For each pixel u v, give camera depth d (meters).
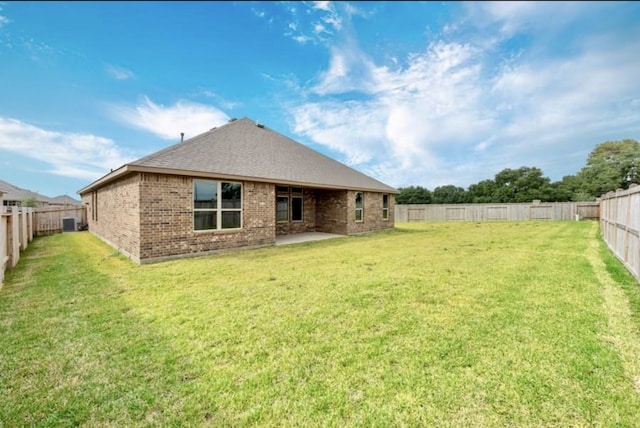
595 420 2.20
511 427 2.14
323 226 15.54
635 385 2.57
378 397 2.46
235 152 11.08
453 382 2.64
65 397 2.50
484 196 43.59
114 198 10.24
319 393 2.52
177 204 8.41
